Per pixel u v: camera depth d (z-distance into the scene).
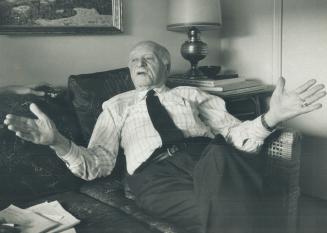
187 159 1.64
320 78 2.33
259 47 2.64
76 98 1.86
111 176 1.84
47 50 2.09
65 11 2.09
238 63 2.80
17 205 1.54
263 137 1.66
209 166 1.41
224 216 1.33
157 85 1.90
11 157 1.56
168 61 1.96
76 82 1.88
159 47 1.93
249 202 1.37
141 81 1.84
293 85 2.48
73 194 1.66
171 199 1.49
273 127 1.63
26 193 1.58
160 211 1.51
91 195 1.69
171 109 1.83
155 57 1.87
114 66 2.35
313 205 2.32
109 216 1.42
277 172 1.67
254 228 1.39
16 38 1.99
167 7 2.48
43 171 1.62
